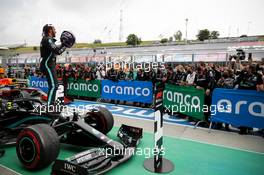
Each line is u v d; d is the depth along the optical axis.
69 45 3.68
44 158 2.92
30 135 2.98
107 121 4.27
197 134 4.89
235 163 3.49
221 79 6.41
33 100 4.35
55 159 3.08
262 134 4.98
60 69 11.09
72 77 9.70
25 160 3.10
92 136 3.42
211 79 5.80
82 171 2.56
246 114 4.77
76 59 22.55
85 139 3.75
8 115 4.16
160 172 3.12
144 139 4.47
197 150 3.97
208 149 4.03
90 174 2.71
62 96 4.29
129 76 9.59
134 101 7.92
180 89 6.08
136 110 7.26
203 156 3.72
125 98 8.13
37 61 23.06
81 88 9.33
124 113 6.83
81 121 3.65
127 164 3.36
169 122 5.86
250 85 5.28
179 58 15.81
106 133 4.39
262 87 4.95
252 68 5.66
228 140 4.54
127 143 3.78
